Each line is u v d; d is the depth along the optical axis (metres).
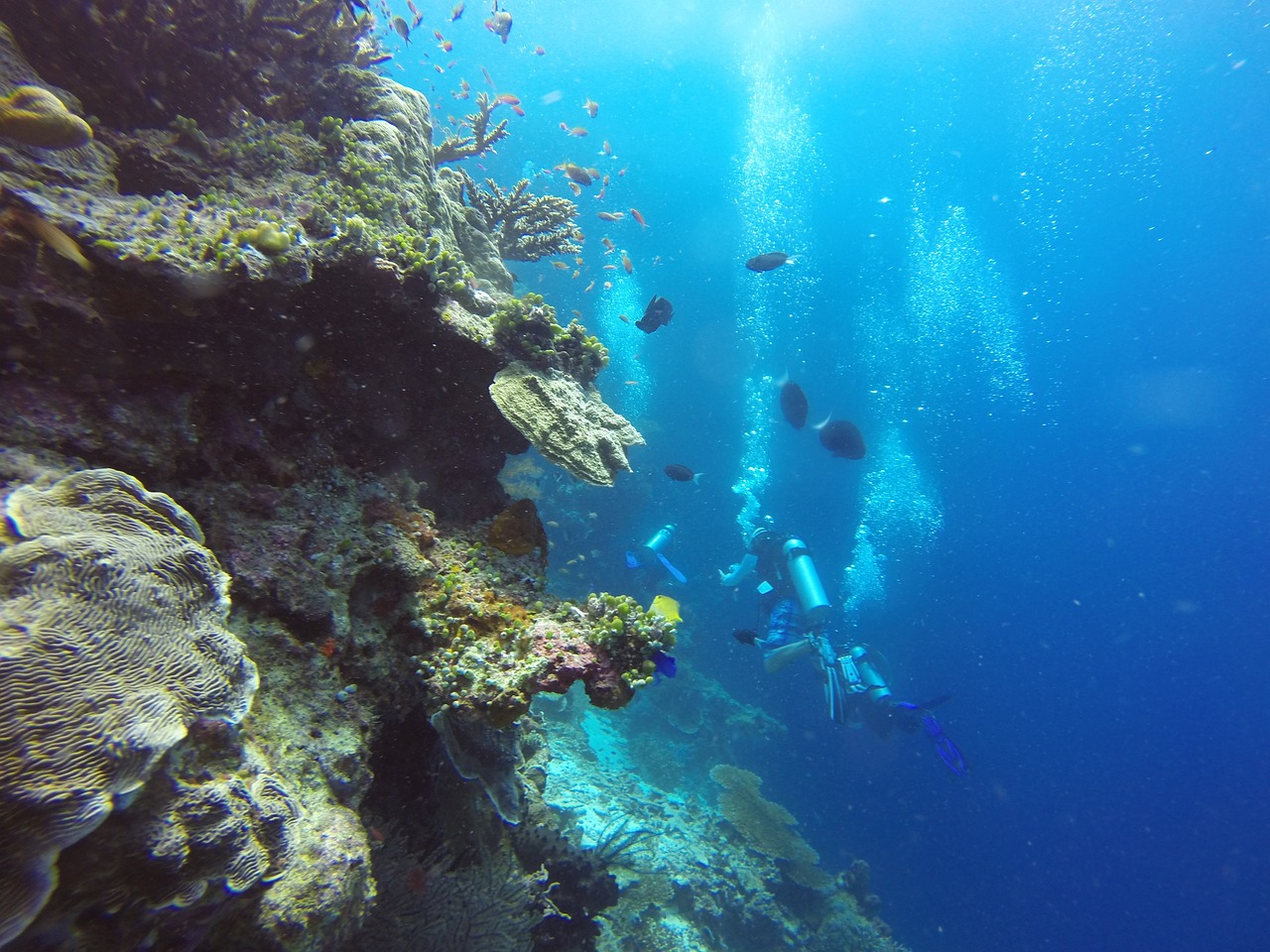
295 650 2.19
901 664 24.12
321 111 3.98
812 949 8.61
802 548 12.27
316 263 2.59
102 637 1.27
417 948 2.66
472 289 3.32
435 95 21.72
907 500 27.83
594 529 14.94
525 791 4.13
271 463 2.52
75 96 2.86
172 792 1.32
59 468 1.85
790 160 29.36
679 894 7.60
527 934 3.19
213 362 2.39
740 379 24.84
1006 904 22.20
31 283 1.87
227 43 3.30
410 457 3.23
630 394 21.61
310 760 2.00
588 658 2.44
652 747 11.52
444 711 2.51
